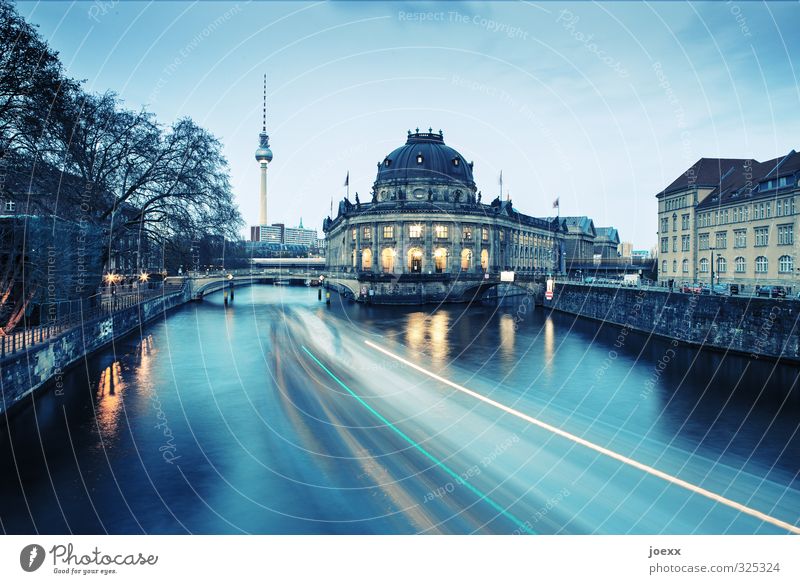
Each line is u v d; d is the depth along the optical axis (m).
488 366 41.38
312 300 101.88
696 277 73.38
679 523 17.66
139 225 56.28
